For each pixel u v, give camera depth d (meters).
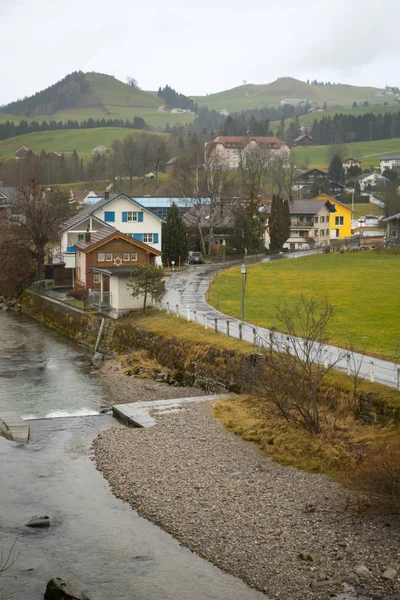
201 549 22.89
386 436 30.17
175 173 158.50
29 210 87.12
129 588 20.70
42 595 20.30
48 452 32.59
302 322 48.91
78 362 53.91
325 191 191.38
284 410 33.91
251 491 27.03
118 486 28.22
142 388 45.22
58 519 25.31
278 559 21.91
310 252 107.19
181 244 93.69
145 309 59.25
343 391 34.19
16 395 44.12
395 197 152.00
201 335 48.47
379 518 23.89
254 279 76.88
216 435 33.72
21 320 75.25
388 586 19.98
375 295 63.84
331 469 28.75
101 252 71.38
